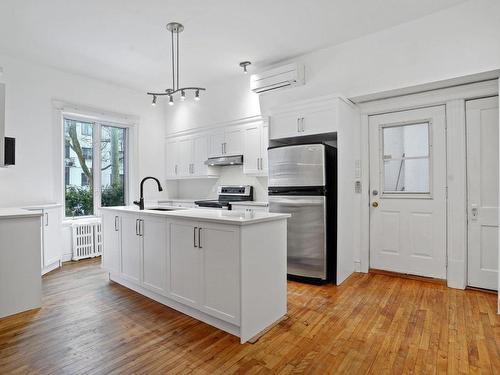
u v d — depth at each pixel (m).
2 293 2.52
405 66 3.21
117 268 3.30
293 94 4.07
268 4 2.87
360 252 3.76
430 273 3.36
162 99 5.79
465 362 1.86
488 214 3.02
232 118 4.77
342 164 3.40
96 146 4.98
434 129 3.32
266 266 2.34
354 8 2.95
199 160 5.27
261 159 4.39
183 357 1.95
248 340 2.15
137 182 5.39
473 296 2.91
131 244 3.08
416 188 3.44
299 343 2.11
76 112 4.57
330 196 3.47
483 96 3.02
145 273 2.91
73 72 4.50
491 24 2.76
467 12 2.87
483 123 3.04
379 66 3.38
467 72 2.87
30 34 3.38
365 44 3.47
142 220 2.93
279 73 3.97
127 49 3.77
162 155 5.83
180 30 3.30
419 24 3.13
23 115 4.02
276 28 3.30
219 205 4.69
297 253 3.47
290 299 2.91
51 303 2.84
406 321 2.41
